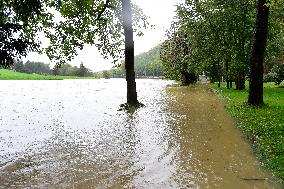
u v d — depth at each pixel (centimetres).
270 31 3550
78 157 1156
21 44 1132
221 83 6188
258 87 2219
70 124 1819
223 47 3791
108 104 2856
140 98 3400
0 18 1170
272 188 862
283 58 4641
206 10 3844
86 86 6159
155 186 883
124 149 1259
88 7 2375
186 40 4578
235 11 3634
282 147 1187
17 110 2453
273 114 1844
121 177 953
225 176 950
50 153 1213
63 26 2431
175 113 2197
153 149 1252
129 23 2642
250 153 1173
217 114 2088
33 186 890
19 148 1283
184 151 1216
